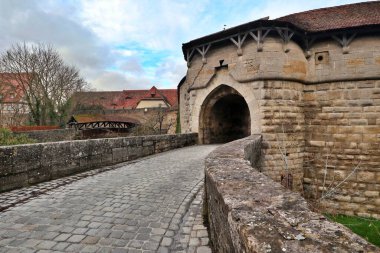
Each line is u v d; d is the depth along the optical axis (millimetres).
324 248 1158
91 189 5168
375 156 10172
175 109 30000
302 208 1659
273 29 10539
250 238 1284
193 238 3104
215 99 13102
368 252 1117
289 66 10828
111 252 2807
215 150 4609
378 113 10188
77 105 33438
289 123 10906
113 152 8000
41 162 5777
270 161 10547
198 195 4754
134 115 34594
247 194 1989
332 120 10891
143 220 3648
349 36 10547
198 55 13312
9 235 3195
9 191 5027
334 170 10781
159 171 6844
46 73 26906
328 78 10953
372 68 10250
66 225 3482
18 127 20750
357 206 10312
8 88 26016
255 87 10922
